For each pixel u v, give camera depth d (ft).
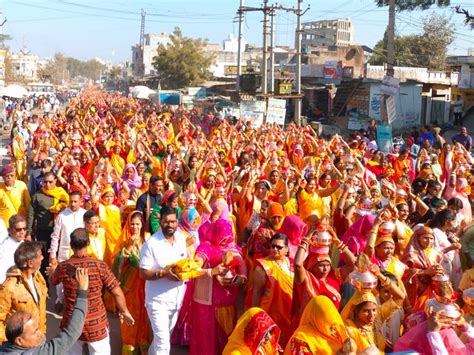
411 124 113.29
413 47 178.50
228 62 308.19
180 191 33.22
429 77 124.67
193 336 20.97
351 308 15.99
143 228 23.26
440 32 177.58
